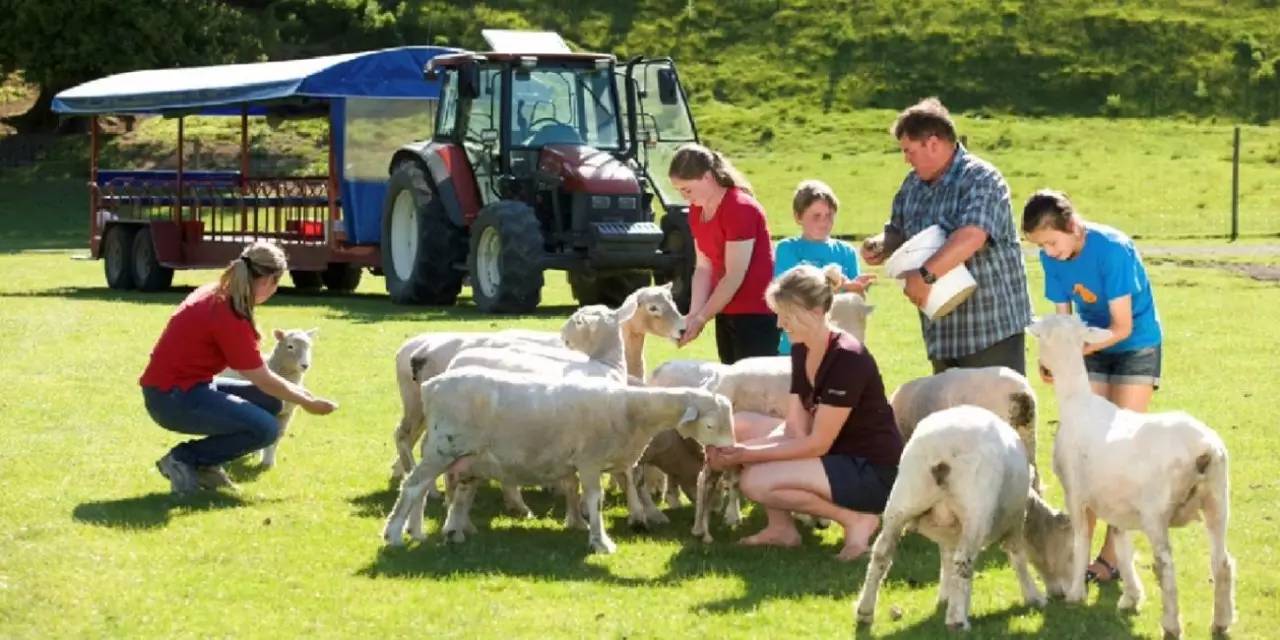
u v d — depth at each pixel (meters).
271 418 10.66
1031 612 8.00
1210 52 62.50
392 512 9.21
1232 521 10.08
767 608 8.01
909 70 61.25
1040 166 49.56
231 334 10.40
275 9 61.72
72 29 51.97
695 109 57.62
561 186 23.08
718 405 8.97
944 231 9.36
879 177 47.59
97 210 30.73
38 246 39.59
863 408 9.00
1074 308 9.66
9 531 9.33
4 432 12.64
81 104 30.48
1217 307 23.12
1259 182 46.84
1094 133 55.16
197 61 52.94
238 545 9.11
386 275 24.81
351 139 26.05
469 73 23.61
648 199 23.86
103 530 9.40
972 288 9.27
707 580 8.55
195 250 28.38
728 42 63.81
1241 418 13.92
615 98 24.27
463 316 21.89
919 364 17.00
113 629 7.57
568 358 9.88
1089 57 62.16
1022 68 61.38
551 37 24.98
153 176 30.77
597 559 8.97
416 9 63.84
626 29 64.44
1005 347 9.53
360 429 13.10
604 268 22.70
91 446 12.05
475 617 7.80
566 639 7.48
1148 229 40.72
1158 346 8.90
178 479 10.48
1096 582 8.65
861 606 7.70
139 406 13.99
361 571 8.62
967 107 59.03
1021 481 7.71
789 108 58.03
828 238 10.95
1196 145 53.41
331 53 60.03
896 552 9.24
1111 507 7.71
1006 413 9.09
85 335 19.42
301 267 27.09
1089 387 8.00
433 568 8.70
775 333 10.81
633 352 10.74
